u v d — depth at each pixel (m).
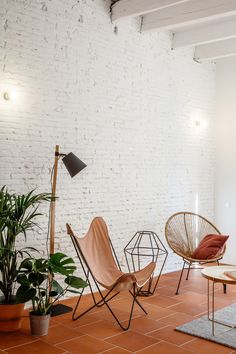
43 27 4.27
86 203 4.78
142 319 3.93
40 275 3.48
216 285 5.19
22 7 4.09
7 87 3.99
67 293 4.56
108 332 3.60
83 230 4.75
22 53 4.10
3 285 3.55
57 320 3.88
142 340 3.44
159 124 5.72
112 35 5.01
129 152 5.29
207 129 6.54
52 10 4.35
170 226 5.57
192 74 6.24
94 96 4.82
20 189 4.12
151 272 3.99
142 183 5.49
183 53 6.08
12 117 4.04
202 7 4.79
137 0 4.73
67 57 4.51
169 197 5.91
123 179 5.22
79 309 4.21
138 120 5.40
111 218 5.08
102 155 4.94
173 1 4.43
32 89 4.20
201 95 6.41
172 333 3.60
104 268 4.21
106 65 4.95
